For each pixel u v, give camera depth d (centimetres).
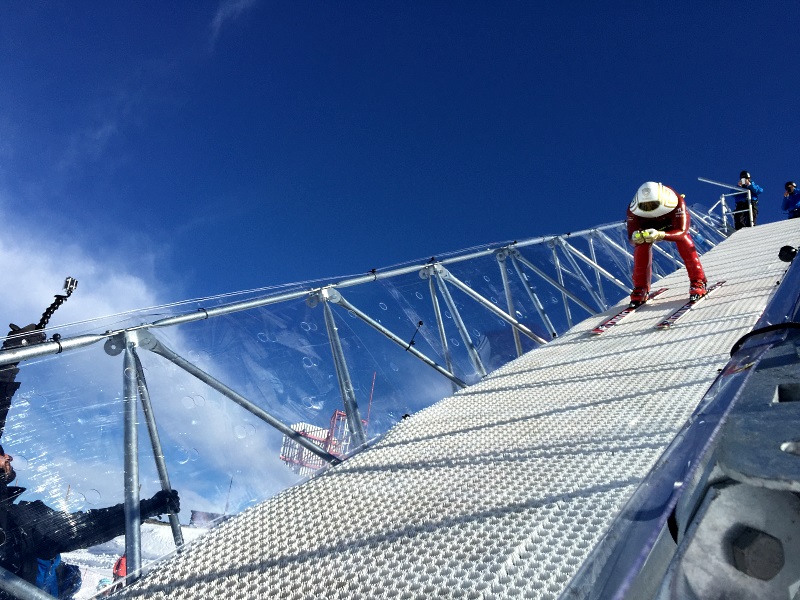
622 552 79
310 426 477
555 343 625
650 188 739
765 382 93
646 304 773
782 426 74
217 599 187
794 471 63
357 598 173
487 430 332
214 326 500
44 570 246
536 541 189
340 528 225
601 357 507
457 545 195
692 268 728
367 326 684
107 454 317
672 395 342
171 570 211
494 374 512
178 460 348
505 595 160
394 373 655
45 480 280
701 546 69
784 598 63
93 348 385
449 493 243
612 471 237
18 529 248
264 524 240
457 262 955
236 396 435
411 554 195
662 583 68
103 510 285
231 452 382
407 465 290
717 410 94
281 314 582
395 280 801
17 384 329
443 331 801
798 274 149
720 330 525
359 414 545
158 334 430
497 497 229
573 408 348
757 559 66
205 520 319
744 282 763
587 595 81
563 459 261
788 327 120
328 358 572
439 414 392
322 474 295
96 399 348
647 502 84
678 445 93
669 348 489
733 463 70
